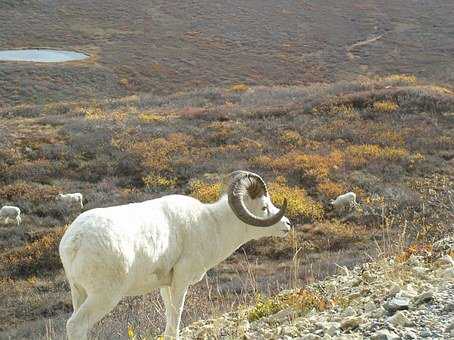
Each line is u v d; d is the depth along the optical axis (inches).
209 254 294.5
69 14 3100.4
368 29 3014.3
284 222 321.1
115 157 1249.4
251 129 1408.7
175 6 3299.7
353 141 1349.7
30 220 1015.0
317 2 3427.7
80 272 244.5
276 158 1243.8
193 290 474.9
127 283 254.1
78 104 1779.0
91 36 2832.2
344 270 378.9
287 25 3063.5
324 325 232.2
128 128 1398.9
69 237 247.9
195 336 292.5
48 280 836.6
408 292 243.1
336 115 1496.1
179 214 284.4
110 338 364.8
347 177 1160.2
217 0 3432.6
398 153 1251.8
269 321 282.2
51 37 2800.2
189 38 2859.3
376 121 1464.1
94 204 1071.0
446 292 233.0
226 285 666.8
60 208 1047.0
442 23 3065.9
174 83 2333.9
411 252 336.5
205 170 1195.9
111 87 2251.5
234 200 291.1
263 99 1753.2
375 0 3469.5
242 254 896.9
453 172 1192.8
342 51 2731.3
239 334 264.1
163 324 368.5
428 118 1459.2
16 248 919.0
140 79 2341.3
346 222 1002.7
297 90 1866.4
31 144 1304.1
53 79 2245.3
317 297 294.5
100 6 3238.2
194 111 1553.9
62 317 669.3
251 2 3422.7
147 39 2812.5
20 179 1164.5
